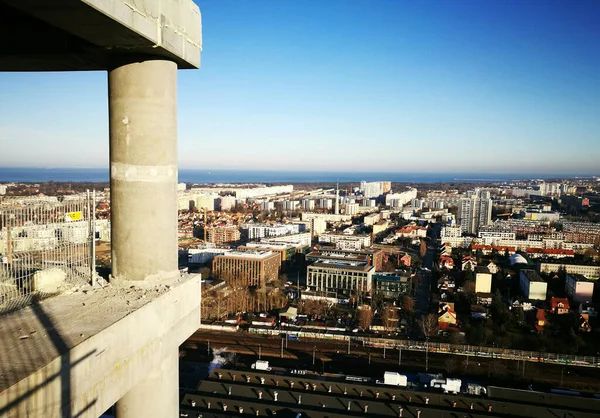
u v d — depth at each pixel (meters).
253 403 73.88
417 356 107.00
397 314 134.75
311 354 107.19
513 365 102.25
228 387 79.31
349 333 119.94
